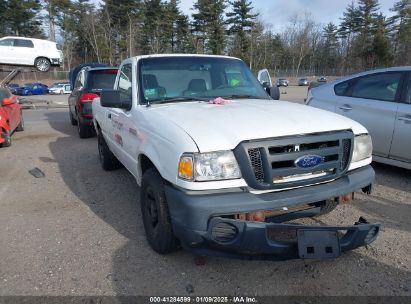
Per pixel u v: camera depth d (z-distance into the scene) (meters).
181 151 2.73
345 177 3.14
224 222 2.65
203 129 2.84
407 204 4.50
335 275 3.05
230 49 67.94
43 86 39.84
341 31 84.62
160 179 3.17
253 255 2.84
